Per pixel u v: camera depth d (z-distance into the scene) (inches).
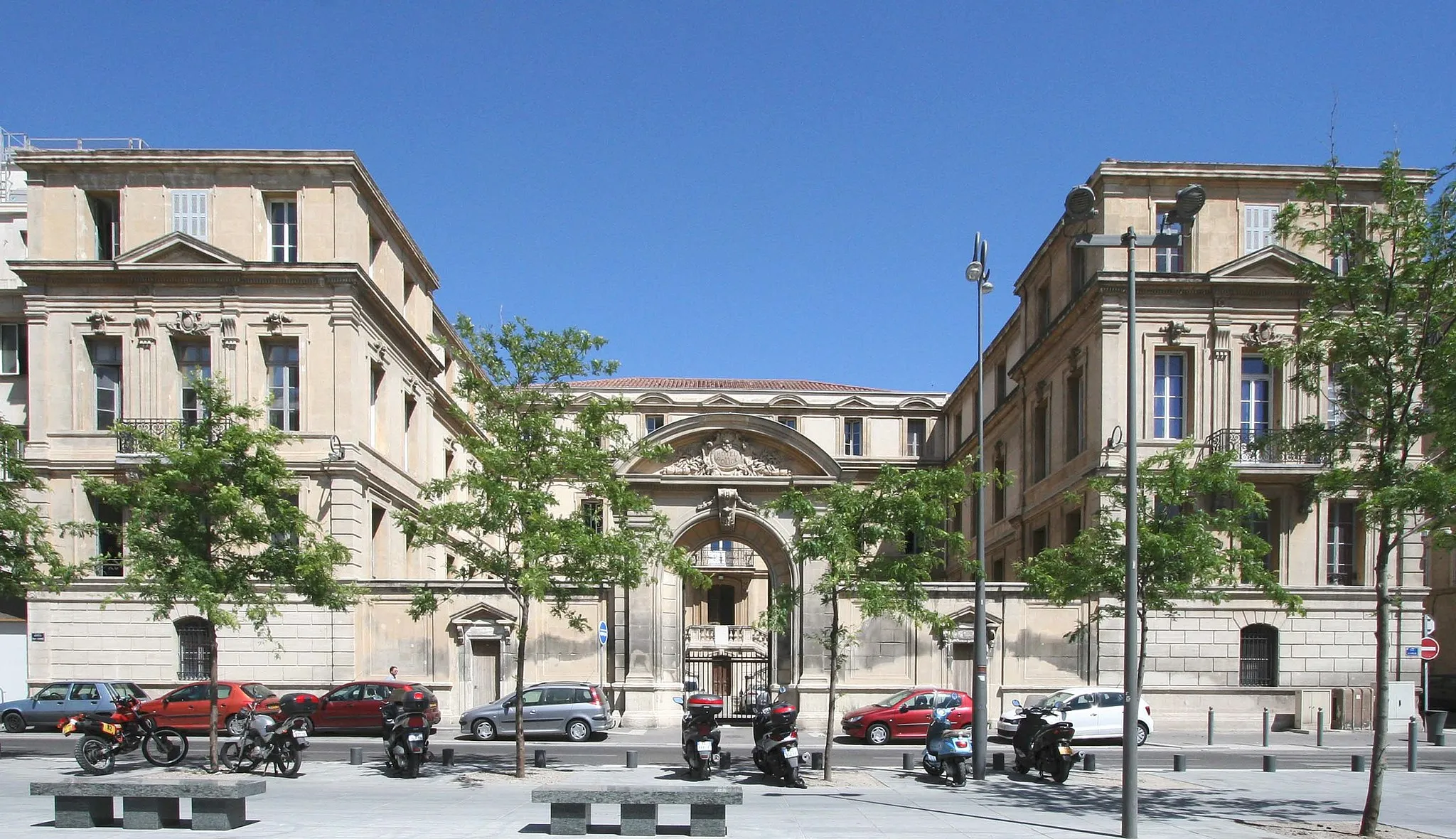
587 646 1257.4
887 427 2465.6
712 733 764.6
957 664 1242.0
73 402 1282.0
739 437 1328.7
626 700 1222.9
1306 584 1253.7
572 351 826.8
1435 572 1616.6
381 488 1378.0
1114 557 877.2
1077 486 1336.1
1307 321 613.3
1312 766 879.1
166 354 1282.0
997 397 1935.3
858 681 1234.6
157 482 766.5
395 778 755.4
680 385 2559.1
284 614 1238.9
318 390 1277.1
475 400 834.8
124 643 1247.5
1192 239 1289.4
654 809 521.0
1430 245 567.5
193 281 1282.0
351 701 1093.1
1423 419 559.8
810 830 539.5
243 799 533.0
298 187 1310.3
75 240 1300.4
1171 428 1270.9
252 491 792.9
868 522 796.6
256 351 1285.7
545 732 1077.8
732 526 1291.8
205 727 1063.0
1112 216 1285.7
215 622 768.3
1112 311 1275.8
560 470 806.5
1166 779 783.1
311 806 610.9
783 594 832.9
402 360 1521.9
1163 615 1254.9
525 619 789.2
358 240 1320.1
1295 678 1245.1
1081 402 1380.4
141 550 767.1
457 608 1251.2
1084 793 703.7
